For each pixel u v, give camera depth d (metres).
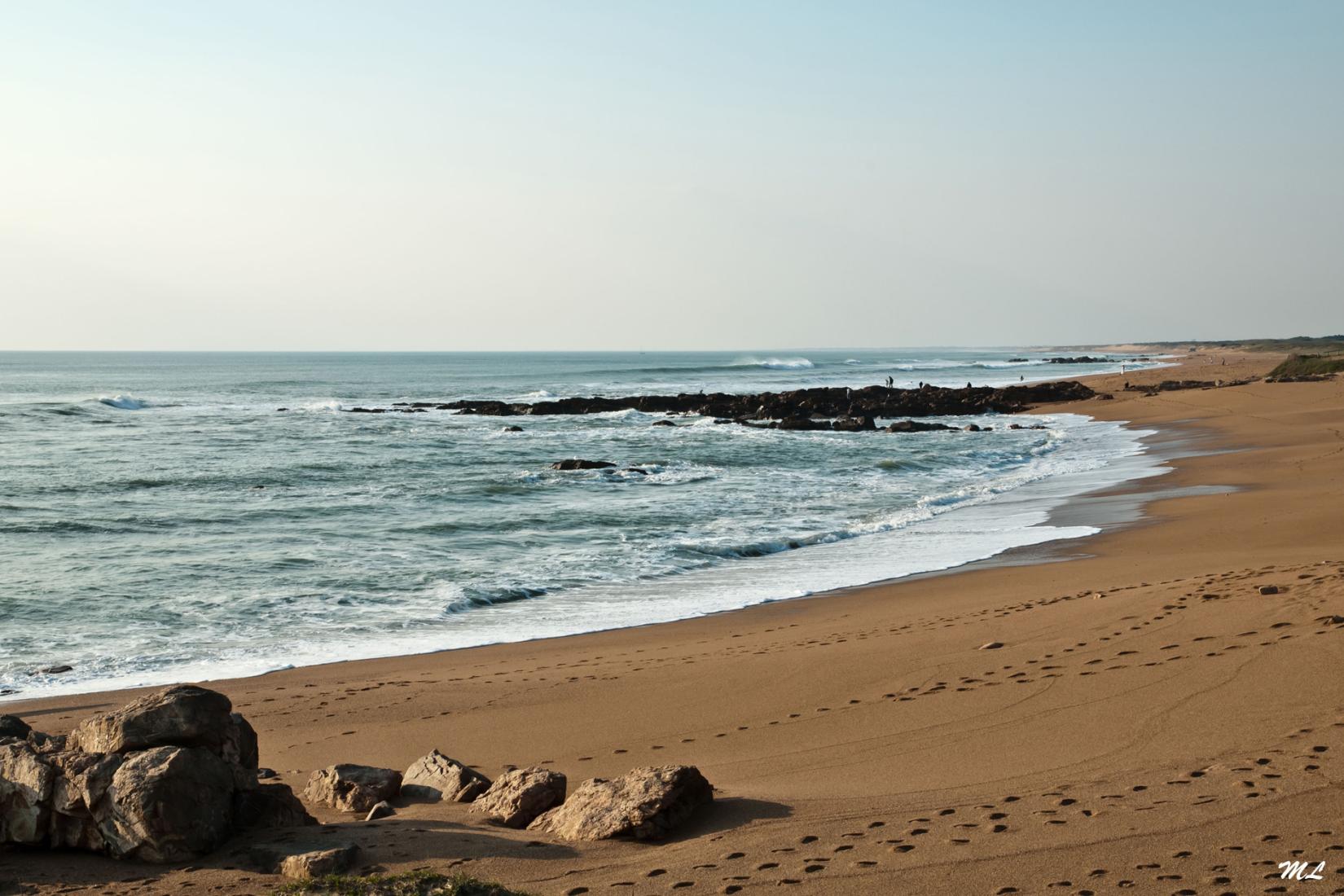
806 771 8.03
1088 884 5.29
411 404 72.31
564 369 161.12
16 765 6.75
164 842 6.33
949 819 6.41
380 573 19.59
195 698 7.00
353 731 10.37
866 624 14.11
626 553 21.44
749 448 44.53
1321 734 7.17
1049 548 20.30
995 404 65.50
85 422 55.66
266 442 46.00
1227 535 19.94
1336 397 55.00
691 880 5.72
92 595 17.84
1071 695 9.00
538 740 9.72
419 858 6.20
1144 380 90.12
